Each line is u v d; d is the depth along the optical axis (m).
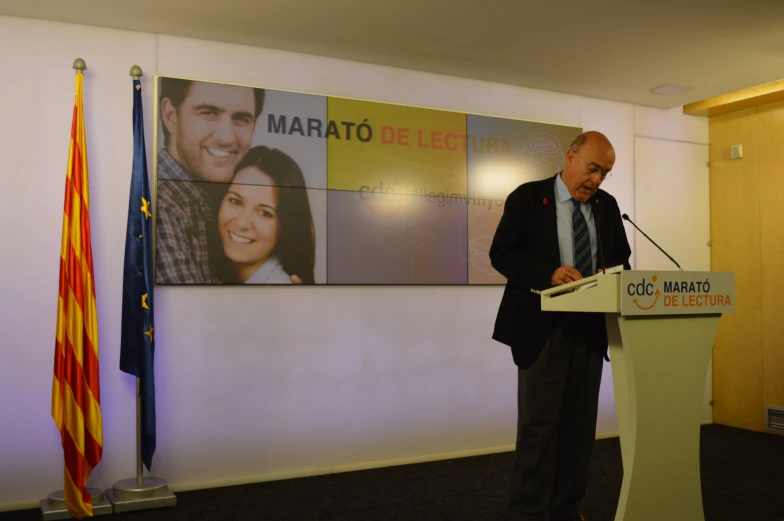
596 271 2.88
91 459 3.66
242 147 4.26
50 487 3.79
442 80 4.95
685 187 6.01
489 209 5.02
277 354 4.35
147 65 4.09
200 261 4.14
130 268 3.79
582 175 2.77
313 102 4.47
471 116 4.99
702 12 3.86
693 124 6.08
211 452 4.16
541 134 5.25
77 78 3.78
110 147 3.98
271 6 3.76
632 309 2.17
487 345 5.02
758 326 5.75
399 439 4.68
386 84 4.75
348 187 4.54
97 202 3.95
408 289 4.76
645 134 5.82
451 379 4.88
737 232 5.92
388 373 4.67
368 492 3.98
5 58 3.80
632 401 2.23
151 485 3.79
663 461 2.27
